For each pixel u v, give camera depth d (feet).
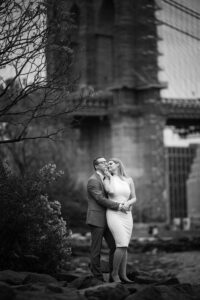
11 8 36.91
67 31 37.99
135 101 281.54
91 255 35.55
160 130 277.44
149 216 258.16
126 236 34.65
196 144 276.21
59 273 39.17
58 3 37.60
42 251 39.73
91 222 35.40
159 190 269.44
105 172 35.55
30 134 119.65
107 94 280.92
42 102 38.65
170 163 273.54
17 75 37.63
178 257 83.30
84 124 286.46
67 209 108.47
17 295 25.58
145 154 276.62
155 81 276.21
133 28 277.23
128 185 35.47
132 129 278.67
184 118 285.84
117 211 34.73
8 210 38.17
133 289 30.99
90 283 33.47
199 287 32.32
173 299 28.84
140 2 240.12
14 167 117.80
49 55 38.04
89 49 285.43
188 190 261.03
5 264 38.55
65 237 41.09
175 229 195.21
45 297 26.27
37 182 39.99
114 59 286.25
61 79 38.29
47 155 134.51
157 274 56.80
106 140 283.38
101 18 289.12
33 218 38.78
